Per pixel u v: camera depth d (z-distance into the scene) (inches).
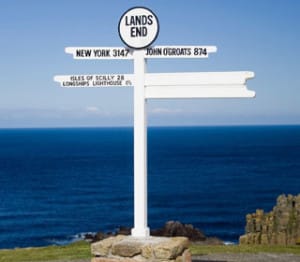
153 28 381.4
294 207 947.3
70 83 394.3
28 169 4158.5
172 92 383.6
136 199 385.4
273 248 717.9
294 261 574.9
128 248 356.2
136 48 384.5
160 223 2023.9
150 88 386.3
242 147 6491.1
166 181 3248.0
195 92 380.5
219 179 3287.4
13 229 1935.3
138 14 383.6
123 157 5236.2
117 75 390.0
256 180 3193.9
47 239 1774.1
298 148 6141.7
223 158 4840.1
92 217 2144.4
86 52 392.5
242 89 373.4
